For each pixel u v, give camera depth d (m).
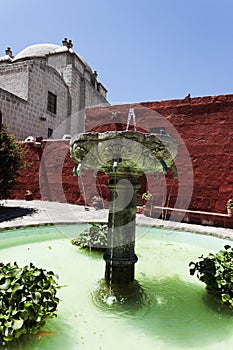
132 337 1.80
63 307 2.18
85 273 3.02
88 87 19.23
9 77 14.65
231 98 7.34
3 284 1.84
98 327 1.91
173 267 3.33
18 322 1.63
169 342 1.75
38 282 1.96
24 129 13.74
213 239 5.12
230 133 7.32
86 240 4.12
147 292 2.52
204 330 1.90
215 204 7.37
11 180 8.93
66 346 1.67
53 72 16.09
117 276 2.45
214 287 2.32
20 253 3.88
